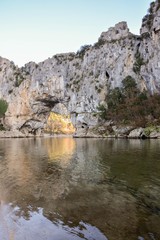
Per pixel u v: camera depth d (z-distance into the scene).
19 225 13.44
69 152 48.69
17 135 147.50
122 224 13.31
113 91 127.94
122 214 14.69
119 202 16.81
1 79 186.38
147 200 17.16
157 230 12.53
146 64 121.88
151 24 127.81
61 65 161.88
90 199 17.56
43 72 165.38
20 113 170.12
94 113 135.38
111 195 18.41
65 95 157.25
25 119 168.75
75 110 148.88
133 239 11.63
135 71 128.38
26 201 17.36
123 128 104.06
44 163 34.53
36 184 22.12
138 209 15.45
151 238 11.70
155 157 37.34
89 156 41.09
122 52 135.75
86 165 31.95
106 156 40.12
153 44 119.50
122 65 133.38
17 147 64.44
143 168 28.58
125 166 30.19
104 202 16.86
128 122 107.81
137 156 38.91
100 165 31.52
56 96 161.25
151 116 105.50
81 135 128.62
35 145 71.75
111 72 137.38
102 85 140.62
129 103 116.94
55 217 14.41
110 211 15.19
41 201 17.30
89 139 100.62
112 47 141.25
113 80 135.38
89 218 14.16
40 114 172.62
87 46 164.62
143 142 68.62
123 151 46.56
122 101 125.44
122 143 67.12
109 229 12.74
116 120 114.38
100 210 15.37
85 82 147.50
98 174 26.02
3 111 158.00
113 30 150.00
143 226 12.99
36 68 170.38
